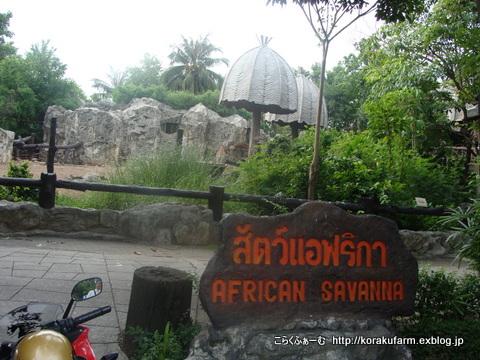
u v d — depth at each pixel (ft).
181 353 10.88
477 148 40.93
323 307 10.84
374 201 25.57
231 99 42.65
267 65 42.55
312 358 10.09
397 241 11.48
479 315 15.12
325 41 23.20
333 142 33.40
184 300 11.76
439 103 39.86
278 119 56.90
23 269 16.52
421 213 26.23
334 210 11.07
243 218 10.52
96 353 11.30
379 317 11.19
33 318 7.20
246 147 75.36
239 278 10.39
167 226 24.97
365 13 21.45
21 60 95.55
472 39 16.05
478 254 15.85
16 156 62.49
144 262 19.81
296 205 24.76
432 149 46.06
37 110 95.76
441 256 27.89
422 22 37.22
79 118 71.20
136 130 76.38
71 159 69.51
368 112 29.94
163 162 30.32
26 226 23.04
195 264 20.70
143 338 10.85
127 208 27.48
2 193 28.04
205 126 85.10
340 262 11.05
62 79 99.04
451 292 14.46
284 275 10.66
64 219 23.76
